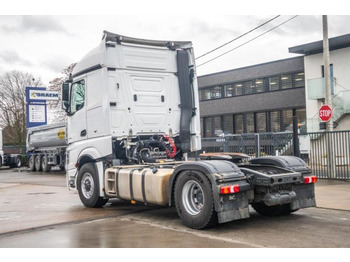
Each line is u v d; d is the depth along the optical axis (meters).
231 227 6.97
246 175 6.93
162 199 7.43
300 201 7.58
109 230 7.03
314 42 28.25
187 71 10.13
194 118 10.21
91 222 7.83
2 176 23.61
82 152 9.73
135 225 7.42
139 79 9.56
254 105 35.81
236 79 37.22
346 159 13.88
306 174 7.83
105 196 9.08
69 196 12.18
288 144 14.97
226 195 6.47
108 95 9.09
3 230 7.19
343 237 6.17
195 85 10.23
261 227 6.95
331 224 7.15
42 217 8.48
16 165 33.06
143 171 7.95
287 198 7.18
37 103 32.84
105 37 9.14
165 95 9.91
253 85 35.97
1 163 31.72
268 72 34.44
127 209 9.29
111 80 9.20
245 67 36.38
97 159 9.27
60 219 8.15
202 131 41.19
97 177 9.26
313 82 28.03
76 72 10.00
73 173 10.13
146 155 9.48
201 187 6.66
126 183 8.30
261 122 35.59
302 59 31.84
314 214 8.14
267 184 6.74
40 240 6.39
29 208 9.91
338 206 8.87
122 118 9.26
